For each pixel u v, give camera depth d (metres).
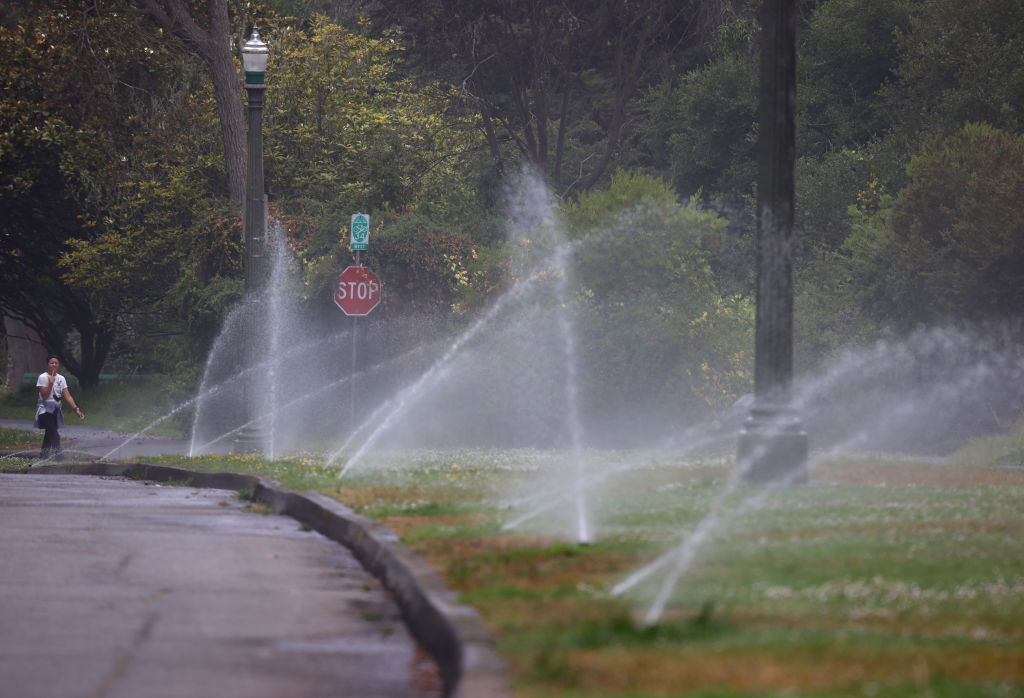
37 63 92.25
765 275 33.88
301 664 15.85
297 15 119.81
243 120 86.69
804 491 31.88
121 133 97.81
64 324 147.25
